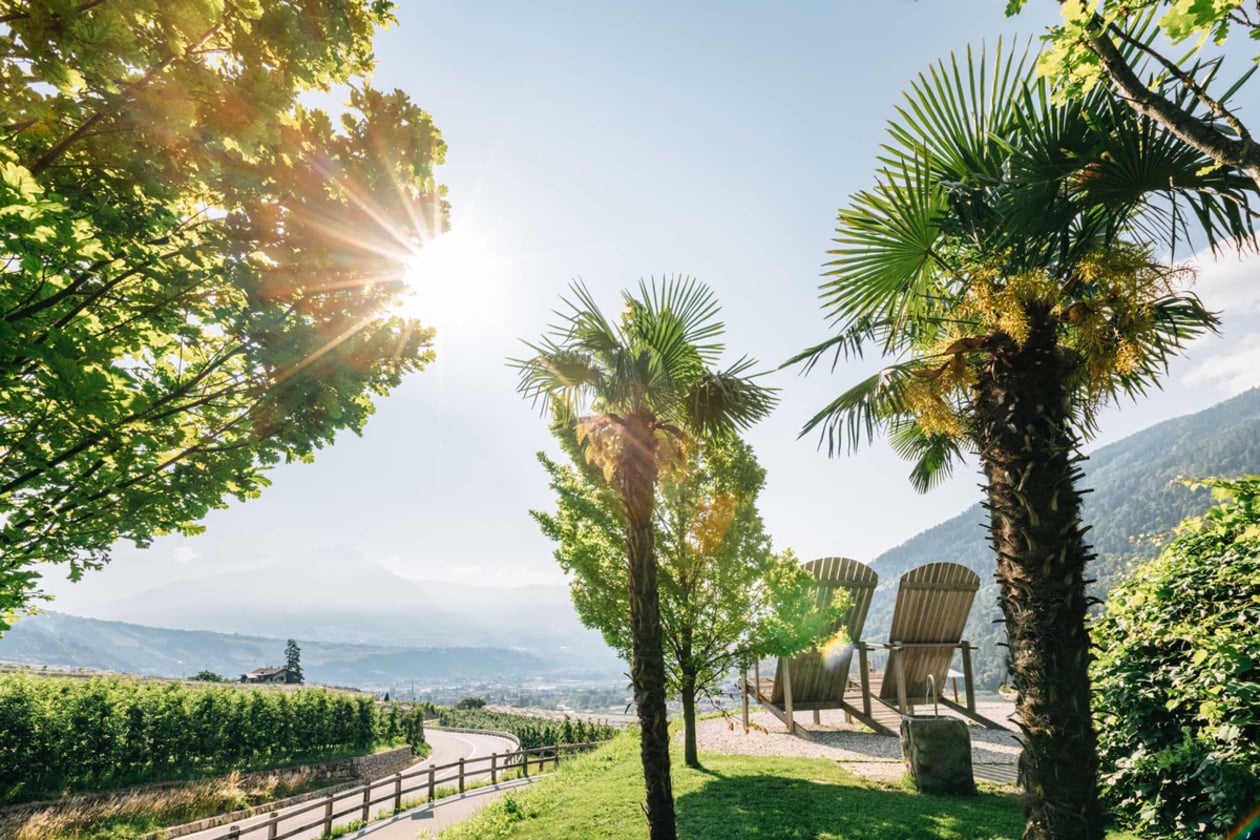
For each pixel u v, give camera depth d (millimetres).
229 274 4211
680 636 11422
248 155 3748
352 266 4578
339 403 4871
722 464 11586
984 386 4086
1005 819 7070
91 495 4285
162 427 4426
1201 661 4996
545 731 40969
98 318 4219
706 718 18094
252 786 22422
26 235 3004
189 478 4531
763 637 11375
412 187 4879
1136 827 5340
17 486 4090
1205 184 3521
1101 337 3746
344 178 4398
